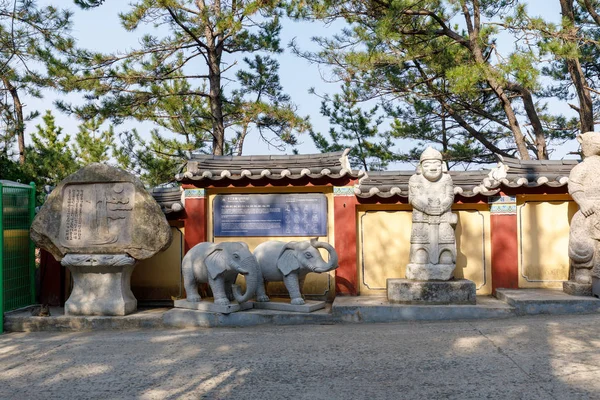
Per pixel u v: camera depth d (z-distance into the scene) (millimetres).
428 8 16922
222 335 9055
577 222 10320
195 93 19969
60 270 11406
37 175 21719
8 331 10016
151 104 19766
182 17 18766
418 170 10469
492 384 6207
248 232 11375
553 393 5855
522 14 14023
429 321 9734
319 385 6426
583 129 17234
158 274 11484
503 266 11031
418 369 6832
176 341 8734
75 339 9180
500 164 11305
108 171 10328
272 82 21609
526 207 11281
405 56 17141
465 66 14336
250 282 9852
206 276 10156
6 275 10227
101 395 6391
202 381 6719
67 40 18578
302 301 10102
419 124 21812
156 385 6641
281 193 11375
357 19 17109
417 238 10344
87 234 10266
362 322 9859
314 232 11258
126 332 9680
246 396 6172
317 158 11422
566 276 11133
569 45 13258
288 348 8023
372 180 11461
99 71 18547
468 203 11250
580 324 8664
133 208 10242
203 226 11273
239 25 17625
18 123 20422
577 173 10344
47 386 6781
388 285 10375
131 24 17938
